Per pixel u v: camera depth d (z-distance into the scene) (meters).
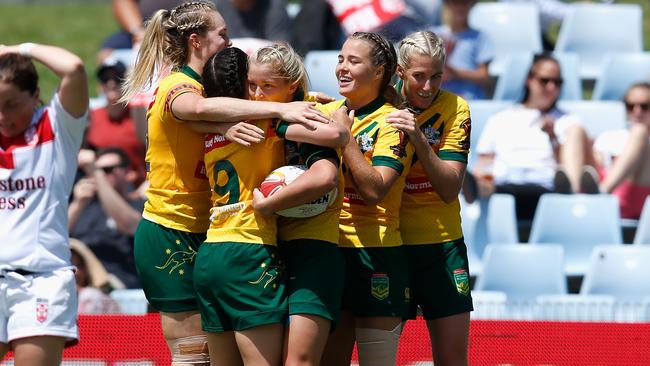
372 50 17.84
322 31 37.84
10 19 61.03
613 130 35.88
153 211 18.30
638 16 43.38
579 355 23.16
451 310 19.25
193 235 18.17
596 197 32.78
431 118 18.94
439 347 19.42
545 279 30.64
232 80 17.25
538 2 44.66
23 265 18.11
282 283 17.11
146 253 18.31
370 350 18.42
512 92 39.12
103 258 30.64
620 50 43.19
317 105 18.52
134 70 18.55
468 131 19.11
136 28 39.97
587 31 43.25
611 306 25.72
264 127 16.98
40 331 17.94
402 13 37.91
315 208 16.95
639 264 30.67
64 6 65.12
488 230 32.69
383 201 18.53
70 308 18.38
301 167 17.06
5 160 18.23
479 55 38.91
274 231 17.14
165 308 18.28
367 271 18.34
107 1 66.88
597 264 30.69
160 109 17.73
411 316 19.75
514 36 42.97
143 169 34.09
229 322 17.25
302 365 16.77
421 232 19.28
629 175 34.12
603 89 40.09
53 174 18.41
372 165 17.91
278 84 17.27
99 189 31.05
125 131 34.12
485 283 30.64
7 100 17.98
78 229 30.86
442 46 18.41
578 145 34.06
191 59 18.16
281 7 37.12
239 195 17.08
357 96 18.12
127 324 23.34
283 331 17.03
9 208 18.27
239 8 36.72
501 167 33.84
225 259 16.95
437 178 18.20
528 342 23.23
